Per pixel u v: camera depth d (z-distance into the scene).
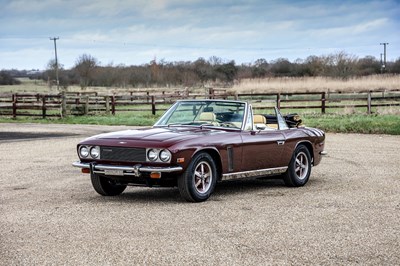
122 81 84.88
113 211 7.97
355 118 25.61
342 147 16.64
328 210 8.05
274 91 50.50
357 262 5.61
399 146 16.84
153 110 33.16
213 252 5.93
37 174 11.81
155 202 8.66
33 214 7.81
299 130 10.39
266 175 9.70
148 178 8.40
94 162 8.63
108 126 26.30
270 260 5.66
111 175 8.48
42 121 30.17
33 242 6.33
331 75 87.00
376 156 14.60
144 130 9.19
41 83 116.44
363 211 8.00
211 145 8.59
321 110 29.97
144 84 82.75
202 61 92.69
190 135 8.62
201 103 9.81
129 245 6.19
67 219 7.48
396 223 7.27
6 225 7.16
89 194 9.46
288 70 91.62
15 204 8.57
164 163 8.16
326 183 10.60
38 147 17.22
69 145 17.77
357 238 6.52
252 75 90.94
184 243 6.27
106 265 5.49
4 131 23.52
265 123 10.23
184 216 7.61
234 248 6.08
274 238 6.50
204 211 7.94
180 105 9.94
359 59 96.06
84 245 6.19
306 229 6.93
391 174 11.64
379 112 27.95
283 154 9.88
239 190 9.81
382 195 9.27
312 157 10.73
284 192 9.59
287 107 29.17
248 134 9.29
